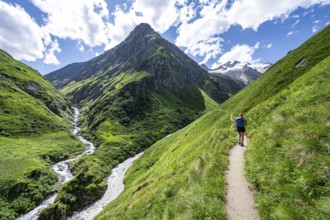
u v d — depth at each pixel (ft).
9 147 308.40
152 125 538.47
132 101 636.89
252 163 39.19
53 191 218.18
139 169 231.09
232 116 153.48
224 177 38.50
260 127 62.95
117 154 334.85
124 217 69.97
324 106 40.57
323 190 22.79
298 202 23.30
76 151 371.97
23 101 548.31
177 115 629.10
